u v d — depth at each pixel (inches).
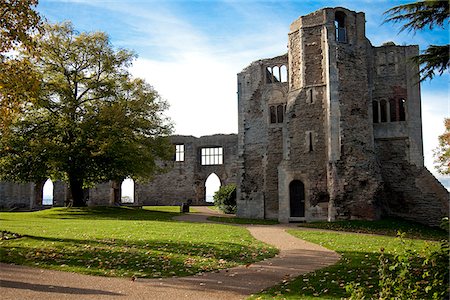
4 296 323.6
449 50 426.6
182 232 709.3
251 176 1268.5
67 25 1251.2
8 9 562.6
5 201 1934.1
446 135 1120.8
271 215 1214.9
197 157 1974.7
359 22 1105.4
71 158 1213.7
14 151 1152.2
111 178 1294.3
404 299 280.2
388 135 1141.1
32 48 602.9
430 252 340.5
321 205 1034.1
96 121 1201.4
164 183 1980.8
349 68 1064.8
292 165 1082.7
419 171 1114.1
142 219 1032.2
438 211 1080.8
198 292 343.6
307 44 1106.1
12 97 594.6
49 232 669.9
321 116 1063.0
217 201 1498.5
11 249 507.2
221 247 559.5
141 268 425.1
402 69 1156.5
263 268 444.1
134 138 1289.4
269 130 1253.7
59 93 1211.9
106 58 1270.9
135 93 1322.6
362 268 434.3
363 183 1004.6
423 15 448.1
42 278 383.9
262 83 1289.4
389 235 796.0
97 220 948.0
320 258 504.1
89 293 334.6
